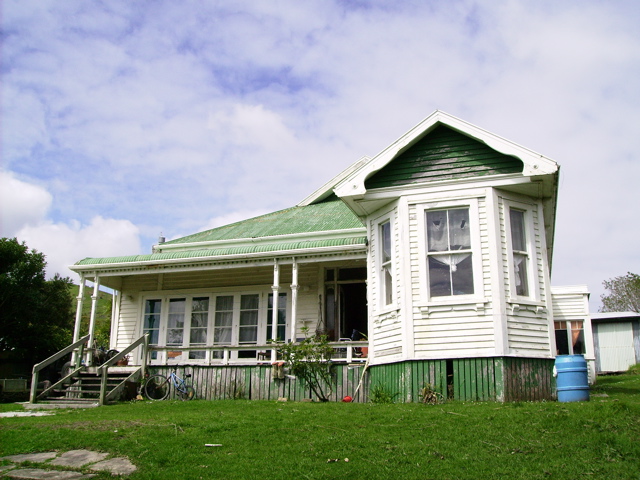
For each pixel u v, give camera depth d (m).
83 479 6.62
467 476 6.33
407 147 13.06
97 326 39.53
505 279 11.88
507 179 12.18
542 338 12.02
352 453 7.27
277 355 14.89
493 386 11.21
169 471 6.75
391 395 12.12
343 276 17.62
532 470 6.48
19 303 30.59
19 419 10.51
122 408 12.30
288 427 8.73
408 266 12.42
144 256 17.48
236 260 16.52
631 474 6.28
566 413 8.70
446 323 11.88
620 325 31.17
